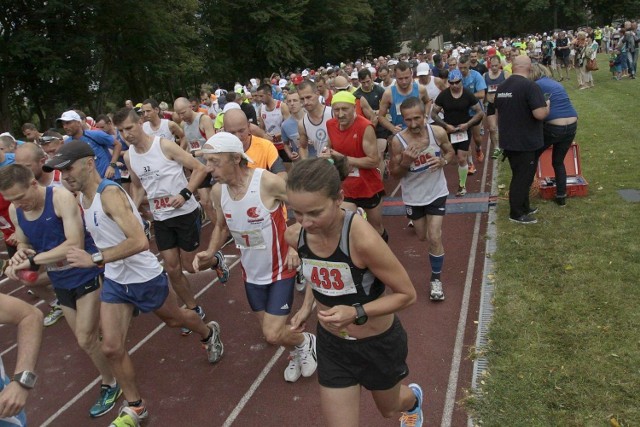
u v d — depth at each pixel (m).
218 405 4.04
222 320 5.43
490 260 5.66
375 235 2.27
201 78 36.75
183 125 8.12
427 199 4.88
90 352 4.04
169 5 28.86
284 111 8.81
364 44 54.56
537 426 3.23
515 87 6.09
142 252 3.81
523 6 65.56
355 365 2.57
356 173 5.20
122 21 26.47
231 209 3.64
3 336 5.96
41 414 4.29
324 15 44.28
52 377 4.82
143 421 3.85
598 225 6.13
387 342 2.53
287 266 3.74
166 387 4.36
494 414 3.39
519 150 6.25
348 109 4.90
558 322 4.30
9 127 23.00
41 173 4.38
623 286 4.71
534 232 6.22
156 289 3.88
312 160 2.21
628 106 13.24
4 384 2.44
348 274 2.35
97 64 27.14
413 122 4.58
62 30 24.00
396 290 2.36
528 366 3.81
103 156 8.05
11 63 21.88
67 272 3.89
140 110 10.73
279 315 3.73
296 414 3.80
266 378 4.30
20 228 3.82
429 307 5.00
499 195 7.82
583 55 17.67
